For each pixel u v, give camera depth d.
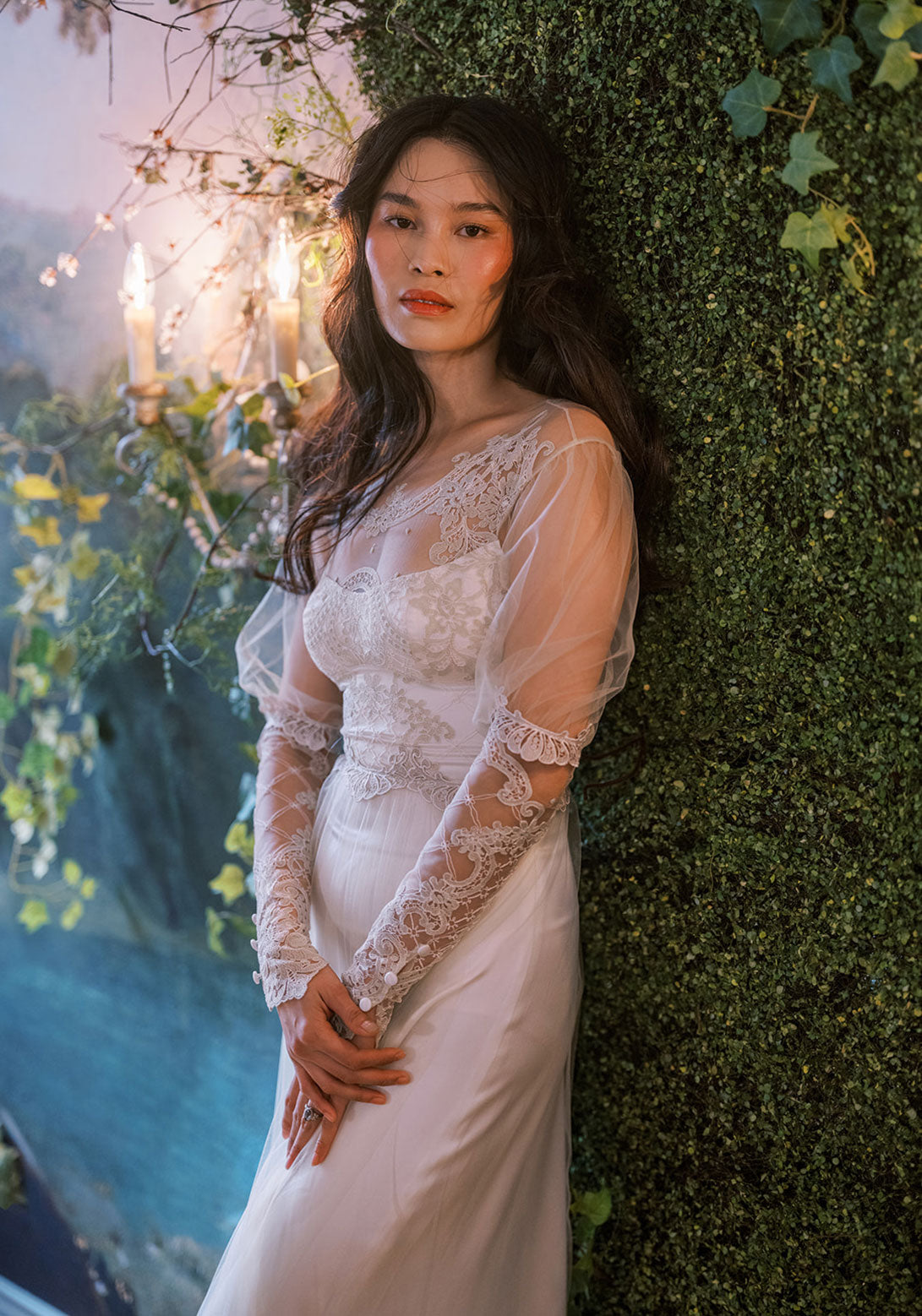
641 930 1.72
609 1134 1.79
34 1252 2.78
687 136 1.55
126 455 2.42
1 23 2.49
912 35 1.33
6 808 2.84
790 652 1.56
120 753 2.56
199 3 2.13
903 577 1.46
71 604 2.62
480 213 1.55
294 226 2.04
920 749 1.48
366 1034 1.45
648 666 1.68
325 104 1.97
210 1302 1.50
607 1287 1.80
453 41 1.77
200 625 2.33
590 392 1.58
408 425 1.69
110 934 2.63
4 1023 2.86
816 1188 1.60
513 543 1.47
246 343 2.19
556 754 1.42
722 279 1.55
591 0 1.61
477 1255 1.49
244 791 2.32
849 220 1.42
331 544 1.72
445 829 1.44
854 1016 1.56
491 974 1.49
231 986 2.39
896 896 1.52
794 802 1.58
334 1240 1.43
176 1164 2.51
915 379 1.43
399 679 1.54
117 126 2.33
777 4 1.40
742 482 1.57
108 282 2.42
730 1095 1.66
